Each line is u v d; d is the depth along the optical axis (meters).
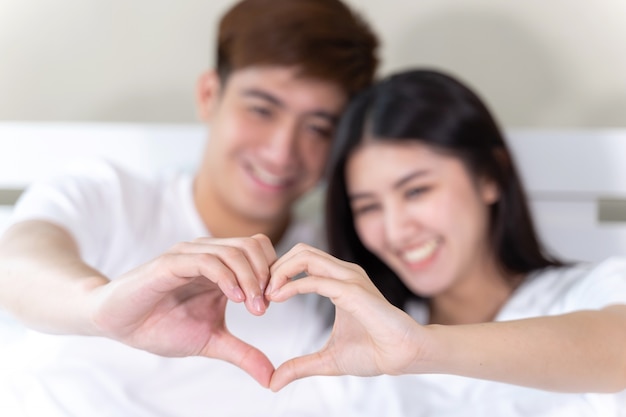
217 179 1.10
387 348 0.58
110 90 1.46
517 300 0.96
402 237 0.96
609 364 0.65
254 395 0.92
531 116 1.40
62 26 1.45
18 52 1.46
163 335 0.63
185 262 0.57
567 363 0.63
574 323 0.67
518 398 0.83
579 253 1.21
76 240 0.89
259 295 0.57
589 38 1.37
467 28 1.39
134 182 1.09
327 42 1.04
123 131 1.29
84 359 0.92
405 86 0.98
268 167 1.08
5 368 0.93
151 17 1.43
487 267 1.03
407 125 0.95
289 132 1.06
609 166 1.22
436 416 0.86
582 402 0.76
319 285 0.58
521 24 1.38
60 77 1.46
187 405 0.91
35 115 1.47
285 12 1.03
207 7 1.42
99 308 0.60
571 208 1.25
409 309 1.10
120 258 1.04
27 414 0.81
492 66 1.40
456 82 1.01
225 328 0.65
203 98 1.18
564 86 1.39
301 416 0.88
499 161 1.03
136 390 0.90
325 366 0.62
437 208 0.96
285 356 1.01
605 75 1.38
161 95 1.45
